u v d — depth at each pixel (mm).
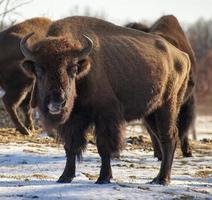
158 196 25391
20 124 44938
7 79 43969
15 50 43438
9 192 24766
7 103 44438
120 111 28297
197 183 30531
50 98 25203
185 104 37969
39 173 31422
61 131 27500
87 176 30766
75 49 26188
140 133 53469
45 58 25688
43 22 44281
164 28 39344
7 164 34344
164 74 30594
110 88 27953
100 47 28422
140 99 29625
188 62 33031
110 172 27859
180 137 38094
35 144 41938
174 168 36031
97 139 27641
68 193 24812
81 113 27422
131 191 25859
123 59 28969
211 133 75938
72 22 28609
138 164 36500
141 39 30719
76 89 26969
